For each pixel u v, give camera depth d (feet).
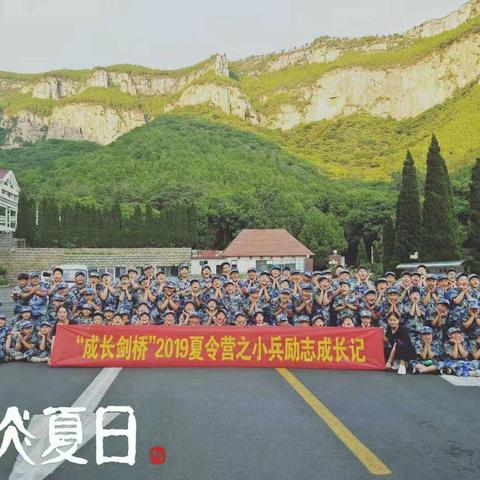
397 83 489.26
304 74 545.44
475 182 85.40
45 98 576.20
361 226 238.27
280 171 328.49
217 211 238.89
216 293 37.14
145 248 200.34
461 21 513.04
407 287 33.14
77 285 37.24
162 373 31.37
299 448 18.31
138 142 349.82
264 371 32.01
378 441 19.10
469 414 22.72
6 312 72.18
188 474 16.10
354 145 442.09
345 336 32.91
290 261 175.73
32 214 191.42
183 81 580.71
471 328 32.60
